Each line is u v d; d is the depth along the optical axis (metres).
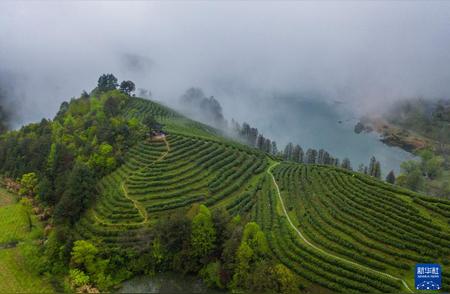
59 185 185.25
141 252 148.00
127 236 155.75
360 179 184.25
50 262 150.12
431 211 156.00
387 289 123.06
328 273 132.25
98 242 154.00
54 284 143.00
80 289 138.00
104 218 167.25
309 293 126.94
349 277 129.75
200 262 143.62
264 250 138.25
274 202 177.38
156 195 178.50
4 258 157.50
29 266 150.25
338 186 178.62
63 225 167.50
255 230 140.25
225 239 144.50
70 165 199.25
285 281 124.62
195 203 173.75
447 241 138.00
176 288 140.50
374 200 164.62
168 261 146.75
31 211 187.50
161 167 197.25
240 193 187.50
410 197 166.25
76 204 171.12
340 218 156.50
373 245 140.88
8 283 142.88
